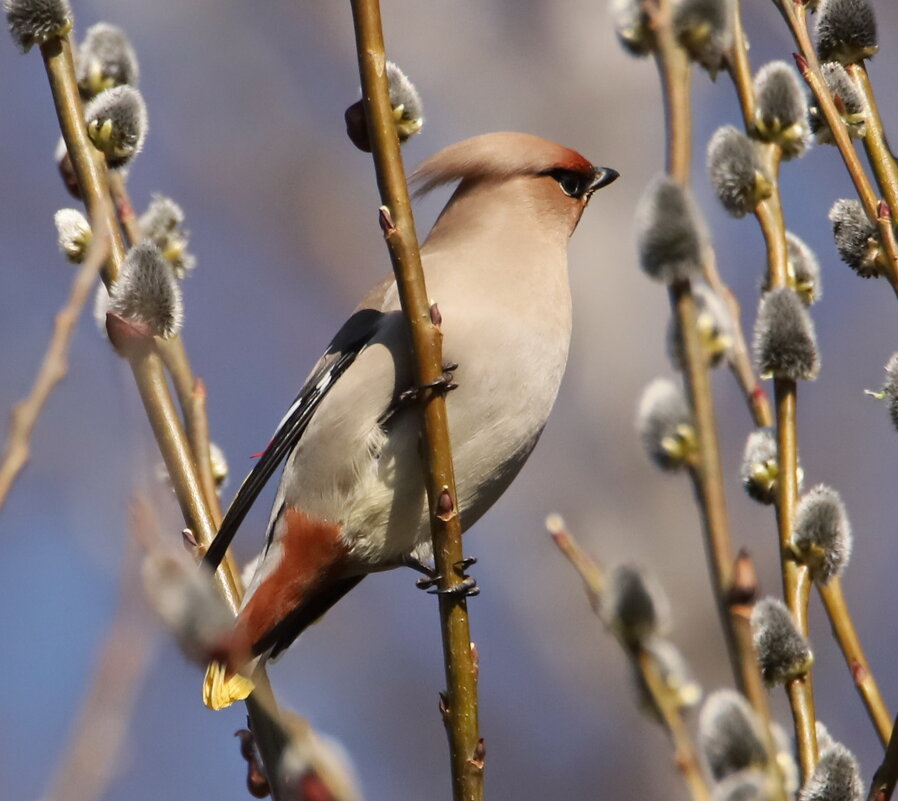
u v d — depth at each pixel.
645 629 5.26
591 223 19.09
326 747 5.11
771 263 6.75
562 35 20.33
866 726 17.56
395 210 7.29
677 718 5.15
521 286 9.47
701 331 6.50
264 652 9.09
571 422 18.69
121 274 7.22
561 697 18.42
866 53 6.89
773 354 6.44
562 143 19.84
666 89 5.70
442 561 7.16
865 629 18.44
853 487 19.42
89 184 7.71
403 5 21.08
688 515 18.19
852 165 6.43
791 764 5.91
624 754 17.94
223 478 8.22
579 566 5.38
